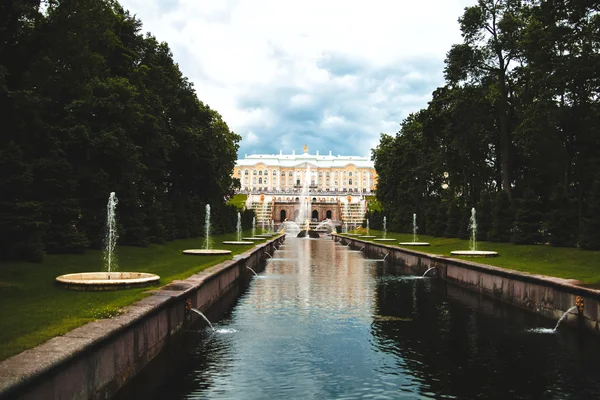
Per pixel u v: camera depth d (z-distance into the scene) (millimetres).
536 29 29656
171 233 35219
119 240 25219
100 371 7090
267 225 105438
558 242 24672
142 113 28203
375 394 8180
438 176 57531
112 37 26766
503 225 32781
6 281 12406
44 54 20938
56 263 16344
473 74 39688
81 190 22781
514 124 39062
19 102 17734
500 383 8766
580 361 10078
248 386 8492
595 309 11508
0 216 15570
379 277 24703
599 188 22312
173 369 9406
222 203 57312
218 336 12000
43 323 7703
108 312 8492
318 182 167750
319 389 8391
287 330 12703
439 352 10766
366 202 120312
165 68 38938
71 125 22516
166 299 10156
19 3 18250
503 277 16844
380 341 11688
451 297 18281
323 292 19422
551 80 28406
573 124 30078
